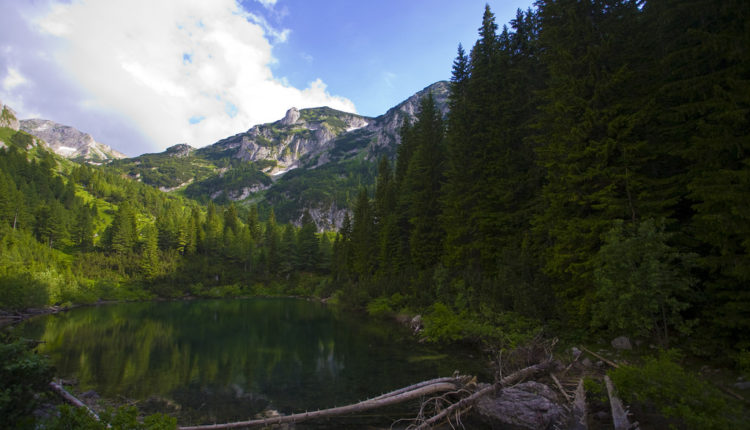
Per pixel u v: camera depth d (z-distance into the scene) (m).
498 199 27.86
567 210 17.77
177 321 37.66
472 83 32.69
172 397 13.41
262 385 14.85
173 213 152.38
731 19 12.82
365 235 62.25
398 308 37.53
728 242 11.05
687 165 14.59
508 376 12.63
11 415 6.70
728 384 10.19
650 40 16.62
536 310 18.83
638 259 12.45
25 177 115.81
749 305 10.55
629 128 14.85
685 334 12.66
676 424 8.35
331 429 10.48
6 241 61.00
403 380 15.24
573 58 18.19
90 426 6.29
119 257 84.56
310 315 43.00
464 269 30.39
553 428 9.62
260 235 127.94
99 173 173.50
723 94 11.78
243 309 52.28
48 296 47.19
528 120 26.70
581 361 14.68
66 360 19.41
